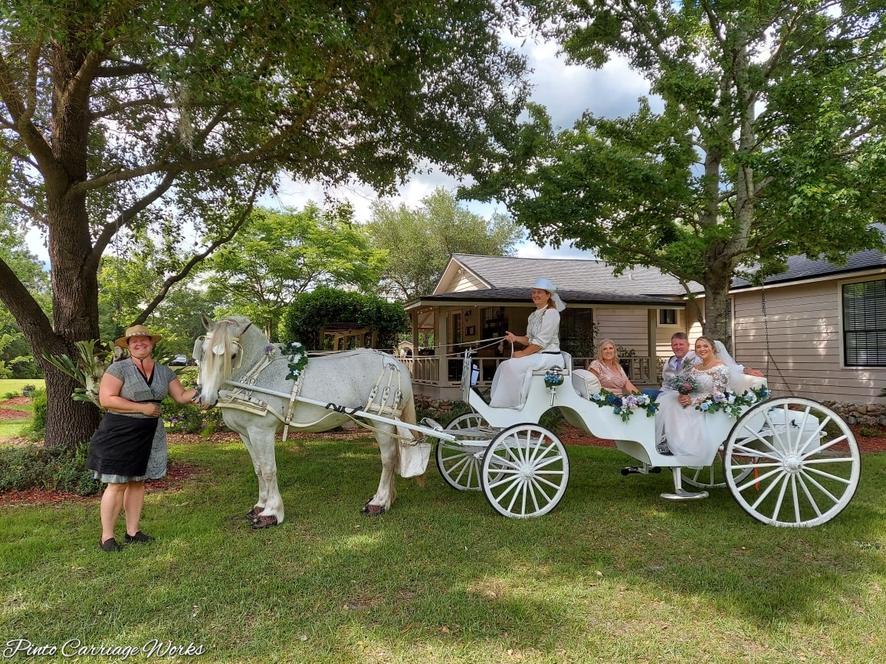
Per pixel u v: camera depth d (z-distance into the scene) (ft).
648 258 35.76
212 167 24.48
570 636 10.32
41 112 23.63
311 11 17.03
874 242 28.99
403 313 59.77
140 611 11.27
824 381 45.06
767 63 33.99
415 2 19.24
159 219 32.01
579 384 18.93
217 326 16.14
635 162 29.76
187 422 34.83
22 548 14.65
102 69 22.62
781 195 26.00
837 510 16.60
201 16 16.53
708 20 35.27
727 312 35.17
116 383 14.44
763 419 17.44
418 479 19.12
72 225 23.20
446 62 24.94
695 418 17.97
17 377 108.78
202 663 9.52
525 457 17.79
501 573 13.09
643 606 11.50
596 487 21.72
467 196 32.17
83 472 20.99
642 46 37.19
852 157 27.22
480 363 56.39
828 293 44.86
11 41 18.94
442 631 10.49
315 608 11.41
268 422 16.71
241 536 15.74
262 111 20.54
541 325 18.83
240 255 70.54
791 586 12.33
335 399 17.29
